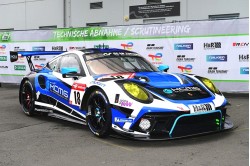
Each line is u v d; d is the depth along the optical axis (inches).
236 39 335.3
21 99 287.1
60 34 429.7
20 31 461.7
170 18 564.4
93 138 205.9
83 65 230.1
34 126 242.4
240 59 335.3
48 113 259.3
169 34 361.7
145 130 180.9
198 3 540.4
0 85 495.8
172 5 561.0
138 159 165.8
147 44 373.7
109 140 200.8
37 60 454.3
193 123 183.9
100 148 185.5
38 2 706.8
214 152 172.4
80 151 180.9
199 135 184.7
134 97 184.4
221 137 199.8
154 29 368.8
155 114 179.2
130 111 183.3
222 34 339.6
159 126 181.6
